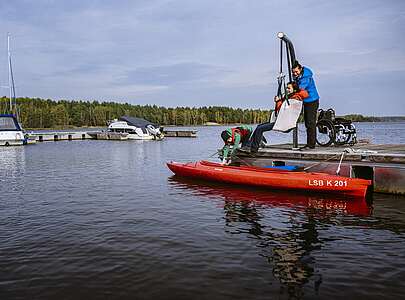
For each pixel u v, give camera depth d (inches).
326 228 283.6
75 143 1596.9
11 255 231.9
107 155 968.3
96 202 384.2
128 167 690.8
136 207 359.9
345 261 217.8
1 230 285.9
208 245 247.1
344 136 506.3
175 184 485.4
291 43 449.1
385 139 1282.0
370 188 394.3
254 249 239.0
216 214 329.4
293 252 233.3
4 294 180.7
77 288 186.1
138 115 4726.9
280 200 379.2
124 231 280.1
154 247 243.9
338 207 345.4
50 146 1378.0
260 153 470.9
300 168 434.9
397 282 189.6
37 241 258.7
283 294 178.1
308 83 438.3
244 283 189.8
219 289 183.3
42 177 566.6
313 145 456.1
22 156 948.0
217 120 5610.2
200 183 488.7
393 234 267.7
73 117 4397.1
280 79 467.5
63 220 313.7
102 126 4416.8
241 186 455.8
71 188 467.2
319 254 229.5
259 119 5536.4
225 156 487.5
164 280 193.9
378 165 382.6
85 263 217.8
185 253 232.4
